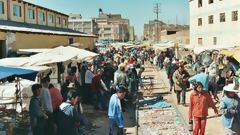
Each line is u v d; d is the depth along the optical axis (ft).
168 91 81.05
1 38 64.64
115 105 35.81
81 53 59.21
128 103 61.26
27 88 44.88
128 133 45.50
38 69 38.83
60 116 34.17
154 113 55.67
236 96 33.78
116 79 59.31
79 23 379.76
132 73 62.80
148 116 53.72
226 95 33.91
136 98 63.46
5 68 34.55
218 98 61.41
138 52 188.44
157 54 169.78
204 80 51.03
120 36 510.58
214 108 37.78
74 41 123.13
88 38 152.56
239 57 61.16
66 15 180.34
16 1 115.65
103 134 44.65
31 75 35.86
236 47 94.07
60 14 169.17
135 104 61.52
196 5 195.83
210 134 42.83
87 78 60.49
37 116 35.35
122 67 59.62
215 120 49.85
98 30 450.30
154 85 92.22
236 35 161.68
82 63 66.33
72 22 380.58
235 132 33.68
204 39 188.55
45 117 35.81
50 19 154.30
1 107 43.80
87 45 150.10
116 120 35.86
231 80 63.62
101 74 64.13
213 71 61.72
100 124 49.60
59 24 168.45
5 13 107.45
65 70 59.21
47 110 36.76
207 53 109.70
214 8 177.78
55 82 54.90
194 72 86.58
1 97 44.75
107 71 68.13
